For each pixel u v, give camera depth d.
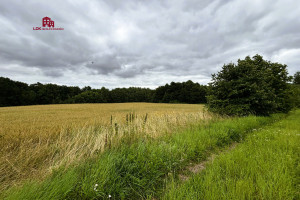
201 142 4.01
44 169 2.68
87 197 1.93
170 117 8.61
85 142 3.88
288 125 7.31
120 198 2.07
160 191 2.22
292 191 1.92
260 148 3.65
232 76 10.73
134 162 2.69
